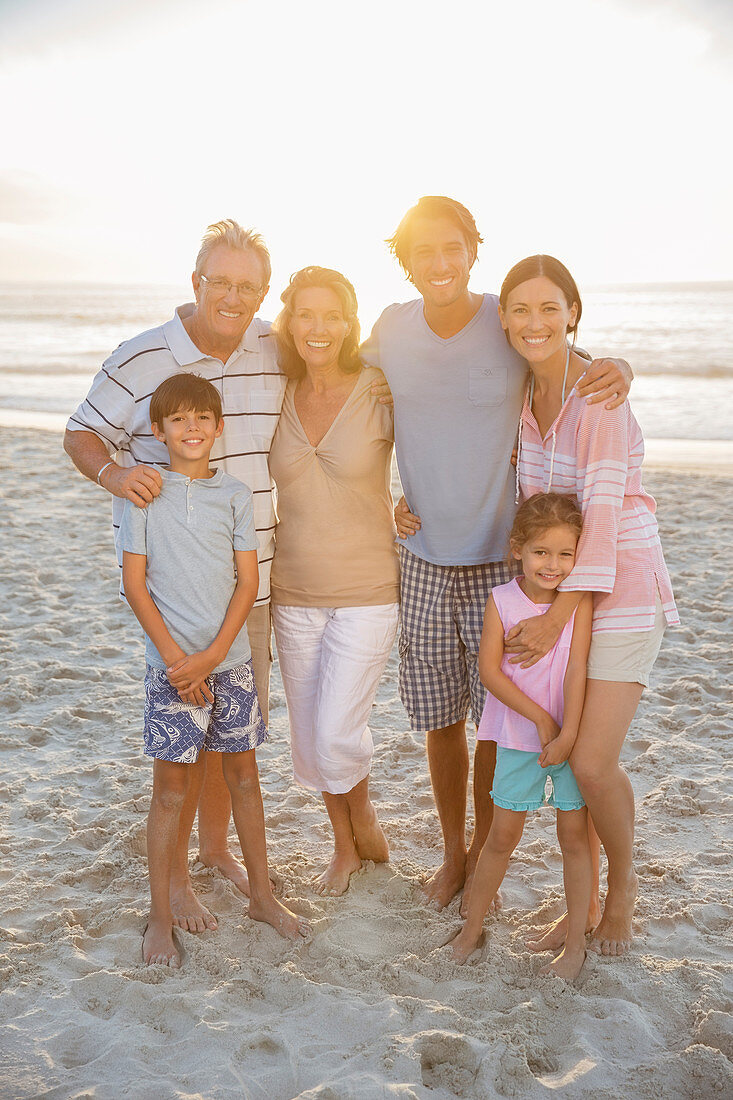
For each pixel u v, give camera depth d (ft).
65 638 18.72
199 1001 8.43
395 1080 7.43
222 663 9.38
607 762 8.75
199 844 11.25
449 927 9.82
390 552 10.62
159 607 9.14
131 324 145.38
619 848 9.09
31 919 9.84
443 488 9.94
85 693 16.07
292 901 10.28
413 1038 7.88
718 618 19.39
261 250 9.56
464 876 10.68
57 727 14.80
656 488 33.12
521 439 9.62
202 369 9.91
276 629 10.83
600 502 8.68
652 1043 7.97
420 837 11.84
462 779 10.80
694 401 59.26
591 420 8.82
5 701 15.51
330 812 10.85
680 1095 7.40
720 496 31.60
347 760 10.36
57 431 47.96
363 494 10.29
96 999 8.52
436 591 10.34
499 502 9.95
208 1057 7.72
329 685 10.34
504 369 9.62
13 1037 7.97
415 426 9.92
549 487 9.32
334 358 9.87
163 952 9.25
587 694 8.87
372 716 15.69
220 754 10.77
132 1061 7.66
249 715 9.53
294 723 10.88
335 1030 8.10
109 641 18.58
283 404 10.35
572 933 9.07
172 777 9.37
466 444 9.79
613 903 9.32
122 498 10.26
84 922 9.90
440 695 10.55
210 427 9.14
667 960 9.12
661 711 15.23
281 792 13.05
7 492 32.22
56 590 21.52
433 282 9.25
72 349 99.60
